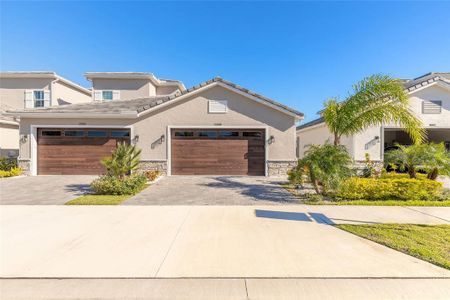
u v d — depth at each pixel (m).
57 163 13.41
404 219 5.93
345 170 8.23
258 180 11.99
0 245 4.35
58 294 3.01
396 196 7.98
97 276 3.37
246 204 7.41
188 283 3.23
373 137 14.14
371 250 4.18
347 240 4.61
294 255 4.00
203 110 13.58
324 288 3.14
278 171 13.43
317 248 4.26
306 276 3.39
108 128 13.54
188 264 3.70
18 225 5.41
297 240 4.61
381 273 3.45
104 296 2.98
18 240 4.57
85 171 13.43
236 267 3.62
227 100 13.57
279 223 5.61
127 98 20.81
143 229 5.19
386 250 4.18
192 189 9.68
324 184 8.31
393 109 9.09
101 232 5.00
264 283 3.24
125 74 20.55
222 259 3.86
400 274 3.42
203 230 5.14
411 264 3.69
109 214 6.29
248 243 4.47
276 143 13.50
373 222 5.69
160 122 13.54
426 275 3.39
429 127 14.14
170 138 13.61
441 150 9.48
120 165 9.58
